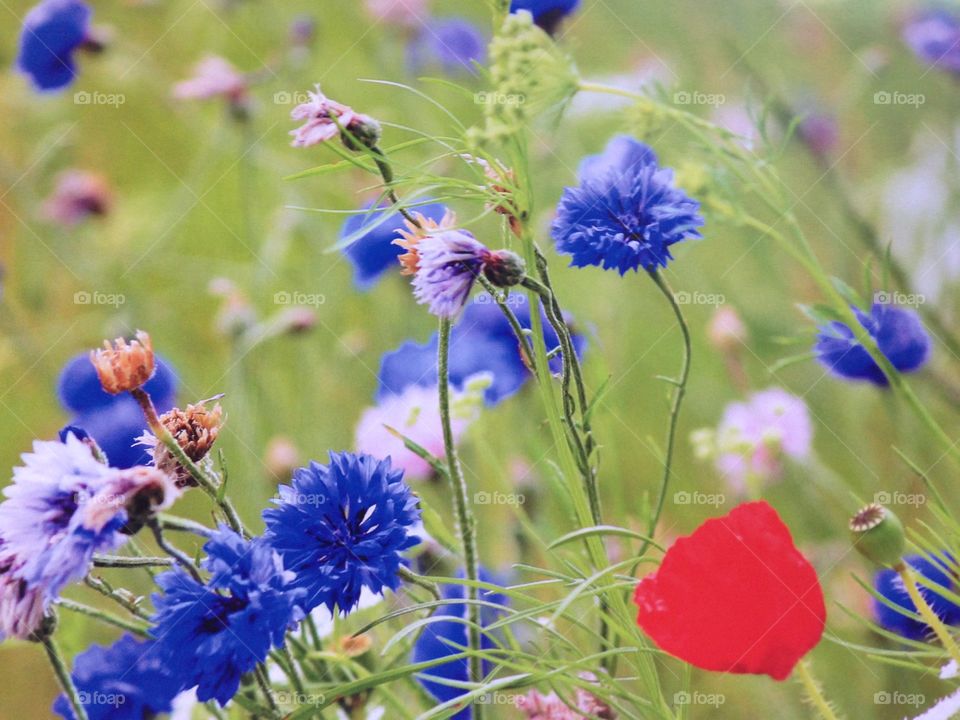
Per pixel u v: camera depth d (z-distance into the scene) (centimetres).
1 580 72
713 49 127
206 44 144
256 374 112
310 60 138
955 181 114
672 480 103
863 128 123
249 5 145
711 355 110
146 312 124
